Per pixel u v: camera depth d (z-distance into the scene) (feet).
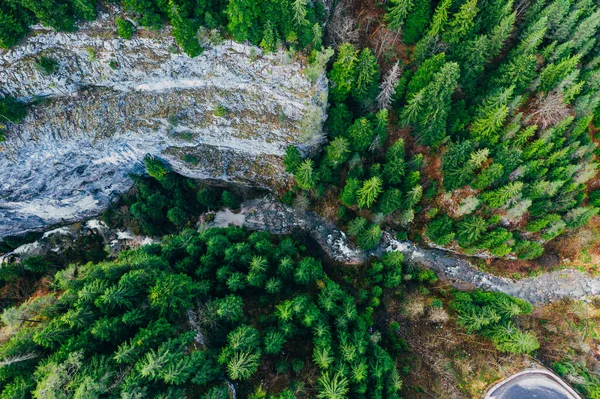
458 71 151.53
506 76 166.61
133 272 144.77
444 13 149.79
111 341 130.00
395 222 203.82
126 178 212.43
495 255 205.16
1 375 117.39
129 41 152.35
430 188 187.11
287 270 172.45
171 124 176.86
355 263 209.26
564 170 173.99
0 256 224.94
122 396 108.68
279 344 145.38
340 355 147.43
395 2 156.15
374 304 189.88
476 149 172.96
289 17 143.02
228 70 164.45
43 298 148.56
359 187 179.63
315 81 160.56
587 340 194.70
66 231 228.84
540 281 210.38
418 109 164.25
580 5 164.86
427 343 184.55
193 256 175.42
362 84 162.09
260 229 220.64
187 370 121.70
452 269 211.20
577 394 167.22
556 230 187.93
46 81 154.40
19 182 178.09
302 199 210.18
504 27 154.10
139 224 220.23
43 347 128.77
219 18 151.53
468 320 180.24
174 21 140.77
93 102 167.02
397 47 176.76
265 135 186.29
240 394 138.92
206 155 201.26
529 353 180.24
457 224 189.78
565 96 164.45
